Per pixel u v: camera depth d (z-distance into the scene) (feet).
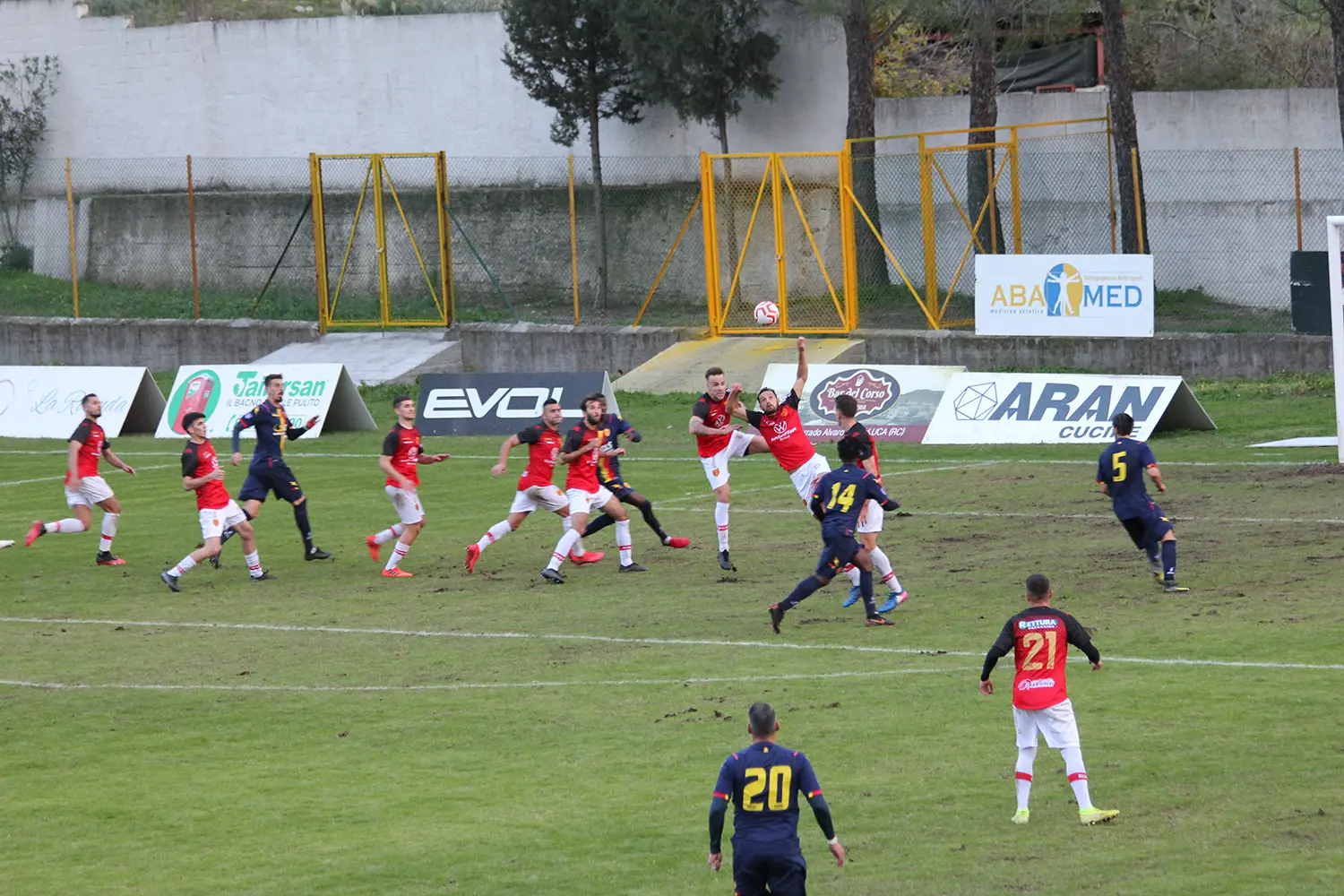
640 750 97.40
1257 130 298.15
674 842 81.25
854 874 75.41
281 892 76.28
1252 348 255.29
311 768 97.25
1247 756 88.79
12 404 289.12
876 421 241.76
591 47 325.62
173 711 111.34
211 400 275.39
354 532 185.78
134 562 172.35
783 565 156.46
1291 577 134.51
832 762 92.89
